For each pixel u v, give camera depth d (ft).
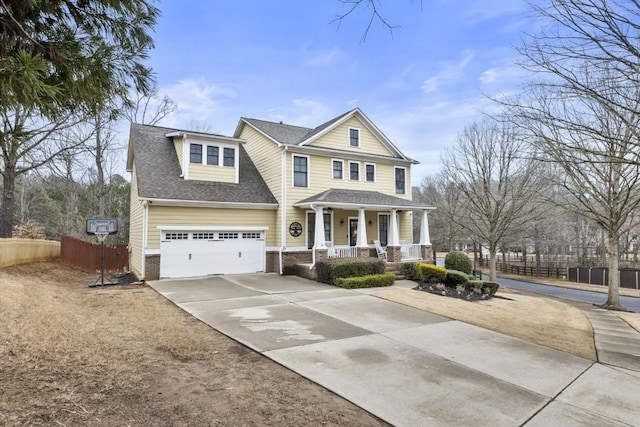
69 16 12.49
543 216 70.49
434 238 114.42
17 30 10.73
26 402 11.87
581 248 124.47
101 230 41.60
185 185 49.60
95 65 12.29
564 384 17.33
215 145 53.31
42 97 11.14
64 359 15.64
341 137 60.59
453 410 14.08
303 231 55.77
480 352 21.56
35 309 21.56
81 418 11.42
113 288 39.52
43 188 98.02
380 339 23.15
